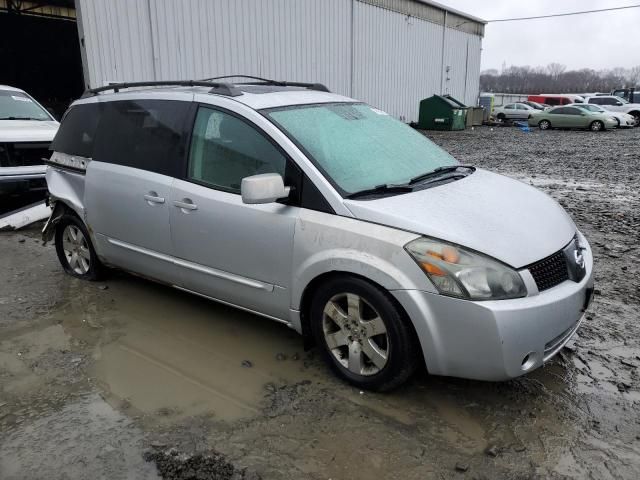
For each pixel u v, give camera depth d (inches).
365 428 112.8
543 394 124.7
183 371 136.1
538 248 116.4
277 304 135.6
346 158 135.4
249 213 134.3
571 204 332.8
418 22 1083.9
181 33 556.7
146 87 198.8
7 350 147.6
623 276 200.2
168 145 154.3
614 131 1074.1
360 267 116.1
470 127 1211.2
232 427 113.4
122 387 129.2
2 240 250.4
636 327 158.4
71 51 1196.5
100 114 178.1
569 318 116.0
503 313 105.8
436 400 122.4
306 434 111.1
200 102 149.4
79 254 196.4
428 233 112.3
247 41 636.7
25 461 104.0
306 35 741.3
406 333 114.9
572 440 108.9
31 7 1092.5
